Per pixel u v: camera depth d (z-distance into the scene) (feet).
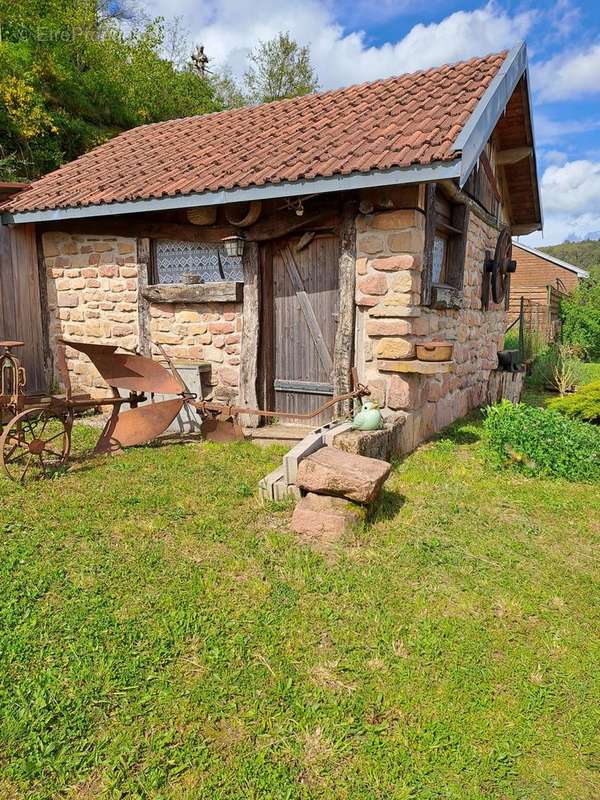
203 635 8.73
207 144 24.02
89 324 23.93
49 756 6.55
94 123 48.52
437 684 7.98
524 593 10.39
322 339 19.99
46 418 16.19
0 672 7.73
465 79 21.26
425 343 16.88
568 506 14.38
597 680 8.21
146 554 11.14
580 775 6.70
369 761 6.70
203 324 21.36
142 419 18.47
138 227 21.97
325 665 8.24
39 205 22.06
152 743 6.78
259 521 12.87
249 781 6.36
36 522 12.35
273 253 20.54
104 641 8.46
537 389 35.58
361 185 15.46
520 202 32.22
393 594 10.08
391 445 16.51
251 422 20.63
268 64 87.66
